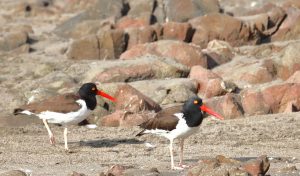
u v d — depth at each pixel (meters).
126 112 17.19
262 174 10.67
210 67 22.91
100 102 18.14
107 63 21.95
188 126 12.23
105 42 25.08
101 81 20.78
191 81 20.03
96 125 17.27
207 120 17.27
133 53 23.30
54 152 13.95
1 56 25.81
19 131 16.34
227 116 17.58
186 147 14.30
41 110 14.46
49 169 12.10
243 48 24.45
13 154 13.68
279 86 18.39
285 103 18.20
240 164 10.93
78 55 25.06
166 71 21.05
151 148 14.32
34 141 15.15
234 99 17.91
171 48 22.70
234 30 25.80
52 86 20.38
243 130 15.90
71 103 14.36
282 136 15.30
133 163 12.62
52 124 17.12
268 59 21.56
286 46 22.45
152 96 19.17
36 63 24.30
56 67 23.31
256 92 18.31
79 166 12.41
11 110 18.62
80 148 14.41
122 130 16.42
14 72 23.25
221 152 13.71
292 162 12.52
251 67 21.30
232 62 23.09
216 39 25.41
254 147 14.26
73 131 16.44
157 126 12.51
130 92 18.33
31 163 12.76
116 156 13.47
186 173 11.06
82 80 21.19
